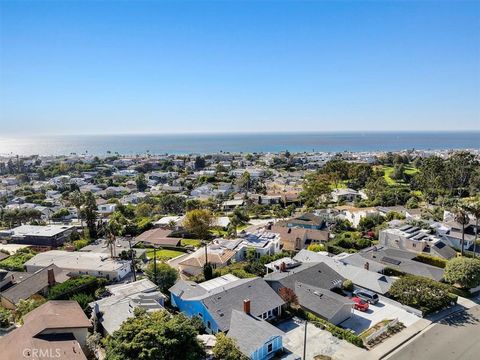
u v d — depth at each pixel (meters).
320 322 35.66
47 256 59.84
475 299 42.38
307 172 185.62
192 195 138.75
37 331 28.28
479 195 95.44
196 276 49.09
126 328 25.06
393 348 32.25
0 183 178.25
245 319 32.78
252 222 93.81
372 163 195.25
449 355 31.38
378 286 43.50
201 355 26.36
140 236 75.69
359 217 81.38
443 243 58.19
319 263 47.53
